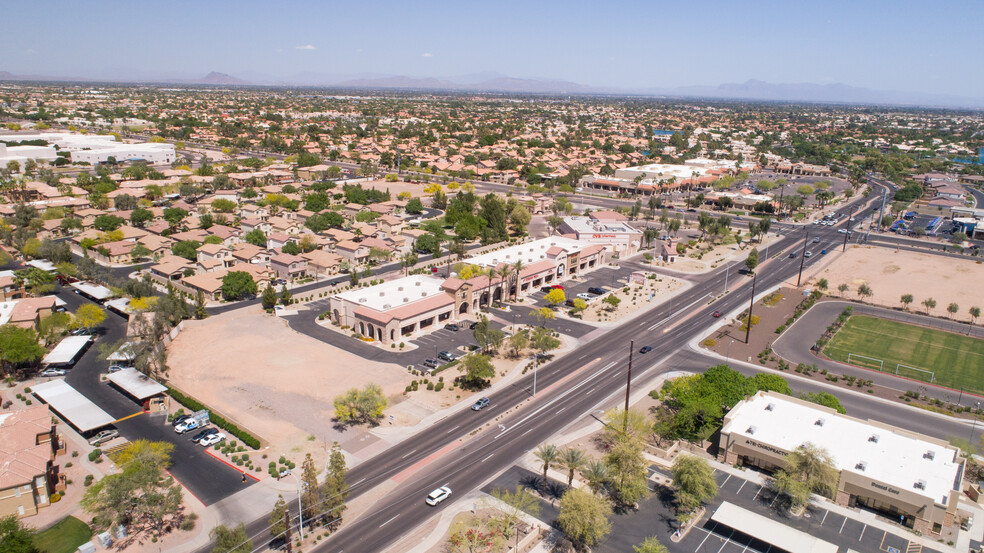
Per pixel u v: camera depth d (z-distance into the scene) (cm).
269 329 14425
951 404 11506
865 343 14575
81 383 11638
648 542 7112
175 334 13900
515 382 12156
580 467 8569
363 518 8094
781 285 19000
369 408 10106
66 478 8775
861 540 7719
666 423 10162
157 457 8306
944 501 7806
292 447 9625
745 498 8575
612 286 18450
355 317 14250
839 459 8750
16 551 6812
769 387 10850
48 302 14025
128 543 7525
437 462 9381
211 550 7425
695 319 15950
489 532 7781
